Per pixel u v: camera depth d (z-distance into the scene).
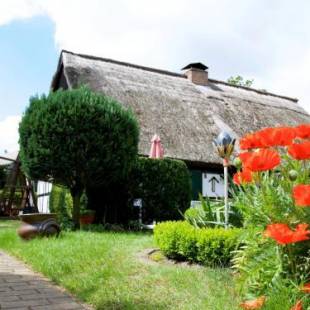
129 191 12.08
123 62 20.38
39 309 4.00
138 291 4.38
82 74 17.20
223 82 24.14
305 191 2.65
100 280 4.82
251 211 3.48
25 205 19.70
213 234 5.29
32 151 10.68
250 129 19.75
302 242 3.13
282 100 25.97
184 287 4.41
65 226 10.73
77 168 10.62
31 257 6.41
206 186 17.30
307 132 3.29
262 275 3.30
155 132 15.80
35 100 11.05
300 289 2.97
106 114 10.64
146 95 17.75
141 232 10.64
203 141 16.73
